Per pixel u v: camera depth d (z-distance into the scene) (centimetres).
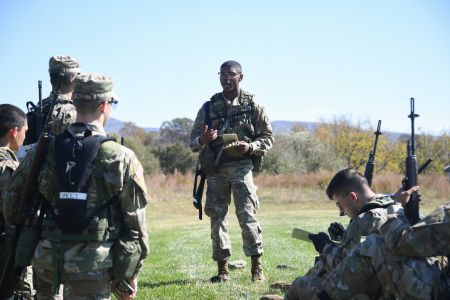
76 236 377
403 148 4812
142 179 392
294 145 4516
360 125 5197
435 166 3906
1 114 488
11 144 495
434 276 391
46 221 387
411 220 439
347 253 433
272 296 587
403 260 393
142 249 395
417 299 386
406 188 451
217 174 743
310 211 2728
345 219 2055
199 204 753
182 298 635
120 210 389
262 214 2567
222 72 740
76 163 381
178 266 898
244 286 695
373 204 445
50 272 387
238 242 1288
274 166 4206
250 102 747
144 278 785
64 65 557
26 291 488
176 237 1477
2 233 461
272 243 1216
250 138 751
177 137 8688
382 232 406
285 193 3191
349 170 467
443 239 373
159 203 3086
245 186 731
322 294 423
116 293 402
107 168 383
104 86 404
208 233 1580
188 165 4878
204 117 758
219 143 741
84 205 377
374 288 415
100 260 378
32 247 394
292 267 852
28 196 396
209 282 733
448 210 378
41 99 546
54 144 391
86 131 393
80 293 377
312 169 4431
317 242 480
